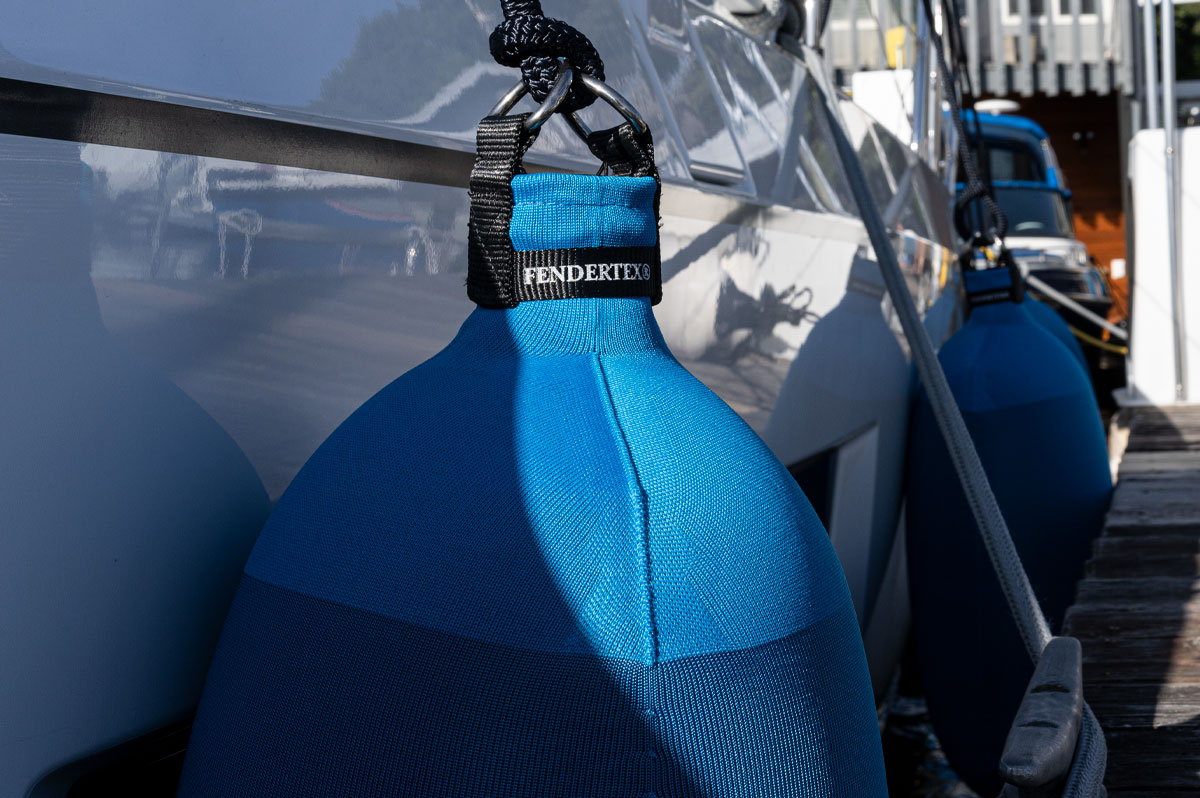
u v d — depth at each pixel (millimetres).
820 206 2250
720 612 758
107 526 840
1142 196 6004
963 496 2820
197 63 886
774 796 761
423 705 736
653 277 915
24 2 778
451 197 1145
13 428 776
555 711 724
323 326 1008
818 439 2275
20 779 799
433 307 1128
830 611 844
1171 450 4676
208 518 919
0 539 772
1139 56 7719
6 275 770
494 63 1220
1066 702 1273
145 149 851
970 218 3324
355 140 1022
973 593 2807
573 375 842
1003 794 1192
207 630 928
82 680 833
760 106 2055
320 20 997
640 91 1586
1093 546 2996
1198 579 2840
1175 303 5969
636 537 750
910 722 3471
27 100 774
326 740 758
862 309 2531
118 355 843
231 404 934
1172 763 1872
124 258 842
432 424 833
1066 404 2953
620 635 730
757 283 1916
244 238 930
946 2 3961
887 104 3830
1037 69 11852
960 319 4195
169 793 1000
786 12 2316
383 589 767
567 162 1329
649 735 724
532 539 752
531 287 872
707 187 1705
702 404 875
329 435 981
